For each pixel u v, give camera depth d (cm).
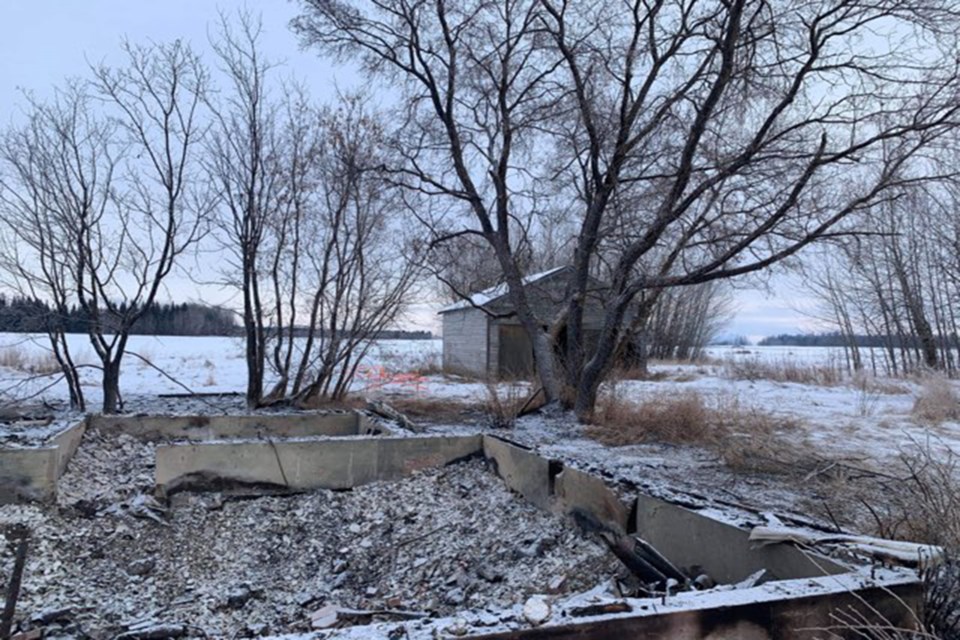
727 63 850
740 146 907
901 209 1786
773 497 539
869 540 292
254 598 421
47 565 425
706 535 353
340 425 872
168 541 495
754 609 218
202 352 2548
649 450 772
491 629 197
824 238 826
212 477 576
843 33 816
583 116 1015
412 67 1131
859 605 230
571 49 1012
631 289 935
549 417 1018
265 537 515
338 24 1093
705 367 2453
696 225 909
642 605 217
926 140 798
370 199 1138
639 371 1880
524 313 1141
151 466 665
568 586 391
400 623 205
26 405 971
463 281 1301
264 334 1147
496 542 475
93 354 1931
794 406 1216
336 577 451
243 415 827
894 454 723
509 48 1114
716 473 641
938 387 1184
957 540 288
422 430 770
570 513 484
